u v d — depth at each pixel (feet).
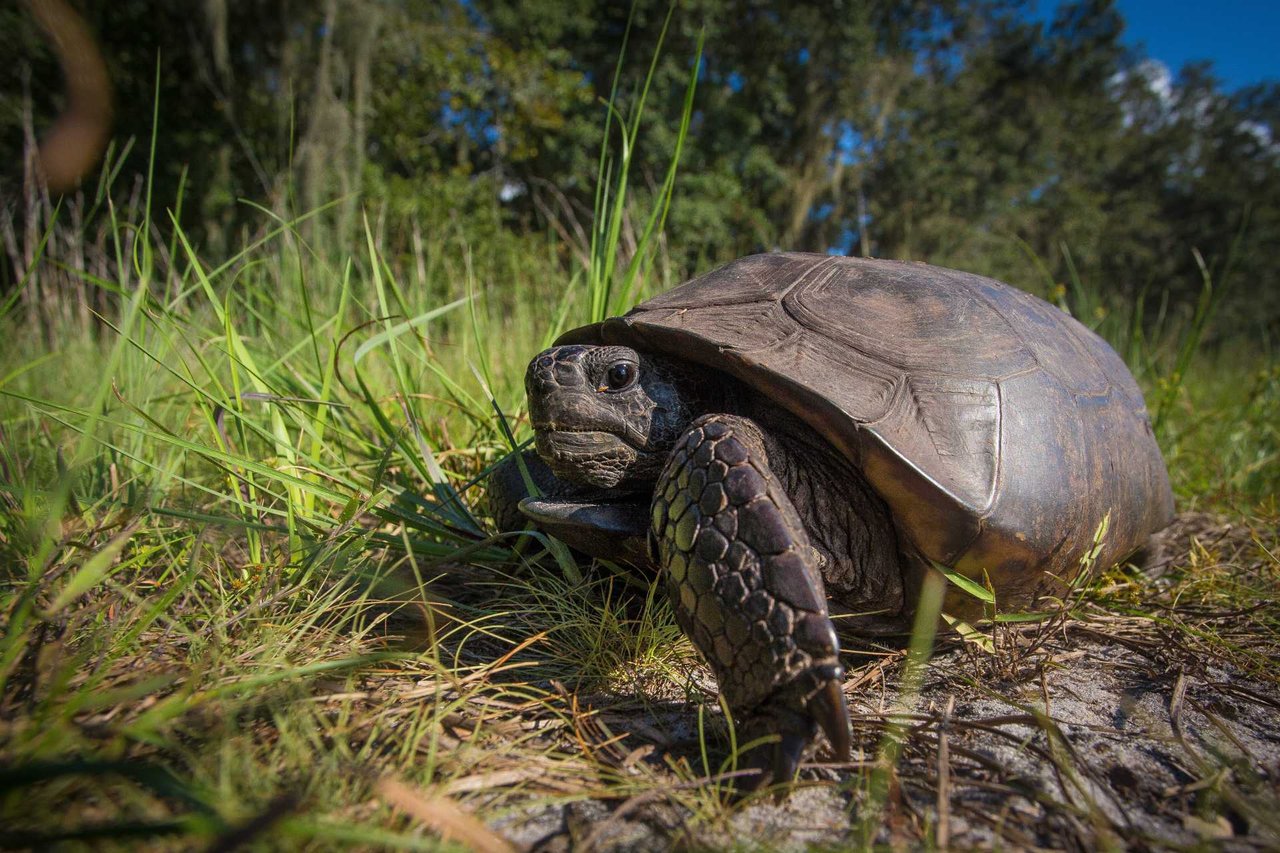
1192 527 1.20
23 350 1.59
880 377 0.63
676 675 0.64
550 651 0.69
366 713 0.55
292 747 0.47
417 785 0.46
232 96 4.36
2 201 1.87
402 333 1.13
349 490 0.86
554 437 0.68
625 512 0.65
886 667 0.69
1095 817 0.45
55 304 1.69
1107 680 0.69
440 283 1.99
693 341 0.66
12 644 0.48
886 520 0.62
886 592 0.63
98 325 1.74
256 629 0.62
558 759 0.52
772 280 0.76
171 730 0.49
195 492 0.95
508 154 5.50
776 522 0.50
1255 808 0.49
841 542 0.63
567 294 1.28
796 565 0.49
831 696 0.46
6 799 0.40
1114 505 0.73
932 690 0.66
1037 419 0.66
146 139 4.33
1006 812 0.48
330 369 0.85
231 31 4.47
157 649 0.59
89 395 1.30
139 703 0.52
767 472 0.54
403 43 5.15
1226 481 1.34
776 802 0.48
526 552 0.82
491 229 3.80
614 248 1.05
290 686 0.54
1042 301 0.93
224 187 4.25
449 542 0.82
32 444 0.85
